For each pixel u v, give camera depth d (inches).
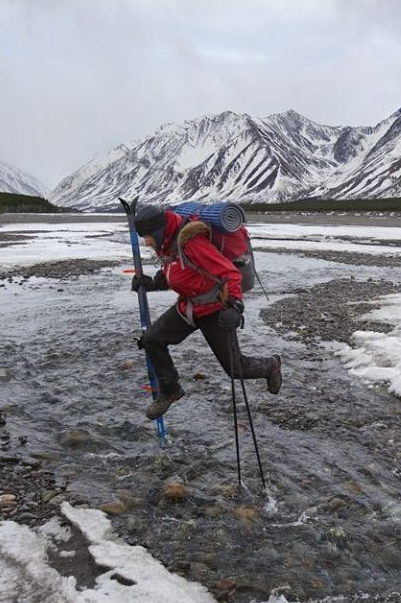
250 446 240.8
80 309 530.0
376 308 532.4
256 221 2677.2
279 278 770.8
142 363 354.3
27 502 194.4
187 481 210.7
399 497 202.7
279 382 222.2
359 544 174.1
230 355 197.3
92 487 205.2
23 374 335.6
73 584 153.0
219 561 164.9
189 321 203.2
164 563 163.3
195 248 190.7
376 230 1881.2
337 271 852.6
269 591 153.5
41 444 243.3
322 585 156.4
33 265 872.9
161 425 240.5
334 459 230.5
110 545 168.1
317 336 430.3
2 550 167.3
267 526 183.5
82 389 311.4
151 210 195.2
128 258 991.6
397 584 158.2
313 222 2581.2
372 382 323.9
